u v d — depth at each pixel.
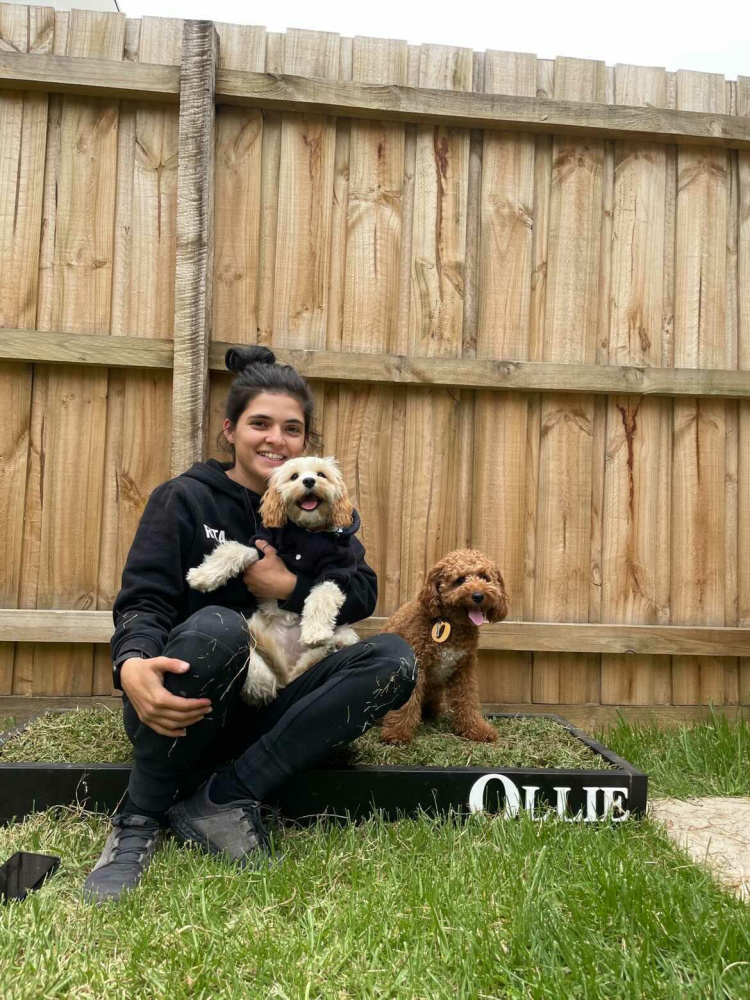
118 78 3.18
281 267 3.32
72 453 3.25
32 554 3.22
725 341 3.53
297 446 2.54
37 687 3.21
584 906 1.71
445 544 3.39
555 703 3.41
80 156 3.25
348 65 3.34
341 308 3.36
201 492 2.38
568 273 3.46
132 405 3.28
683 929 1.58
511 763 2.47
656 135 3.43
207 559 2.28
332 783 2.27
